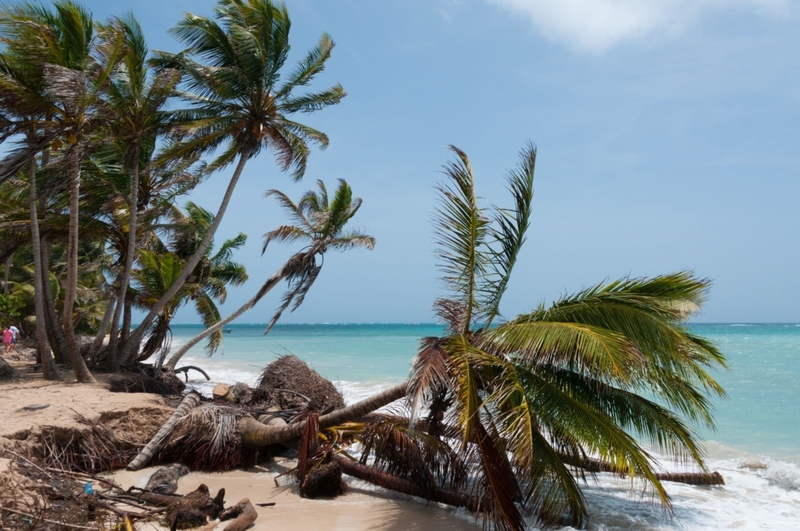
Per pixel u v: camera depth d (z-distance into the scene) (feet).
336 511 23.86
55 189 49.06
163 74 49.39
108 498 21.95
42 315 46.14
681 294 23.09
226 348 151.33
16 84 41.09
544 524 22.59
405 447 25.23
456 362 22.38
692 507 25.34
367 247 68.95
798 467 32.04
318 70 63.67
